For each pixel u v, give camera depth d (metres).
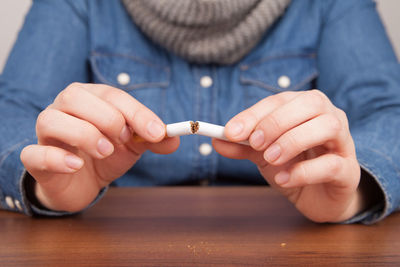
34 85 0.53
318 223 0.38
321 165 0.33
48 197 0.38
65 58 0.55
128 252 0.31
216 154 0.53
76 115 0.33
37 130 0.33
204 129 0.35
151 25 0.53
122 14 0.56
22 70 0.53
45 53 0.54
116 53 0.56
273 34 0.57
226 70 0.55
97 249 0.32
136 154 0.38
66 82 0.55
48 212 0.39
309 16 0.58
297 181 0.33
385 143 0.42
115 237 0.35
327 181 0.34
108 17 0.57
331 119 0.33
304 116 0.33
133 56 0.56
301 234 0.36
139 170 0.54
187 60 0.55
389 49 0.56
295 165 0.33
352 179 0.34
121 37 0.56
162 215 0.40
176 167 0.53
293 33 0.57
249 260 0.30
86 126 0.33
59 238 0.35
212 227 0.37
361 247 0.33
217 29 0.52
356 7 0.57
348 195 0.36
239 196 0.45
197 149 0.53
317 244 0.34
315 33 0.57
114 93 0.36
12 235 0.36
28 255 0.31
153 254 0.31
